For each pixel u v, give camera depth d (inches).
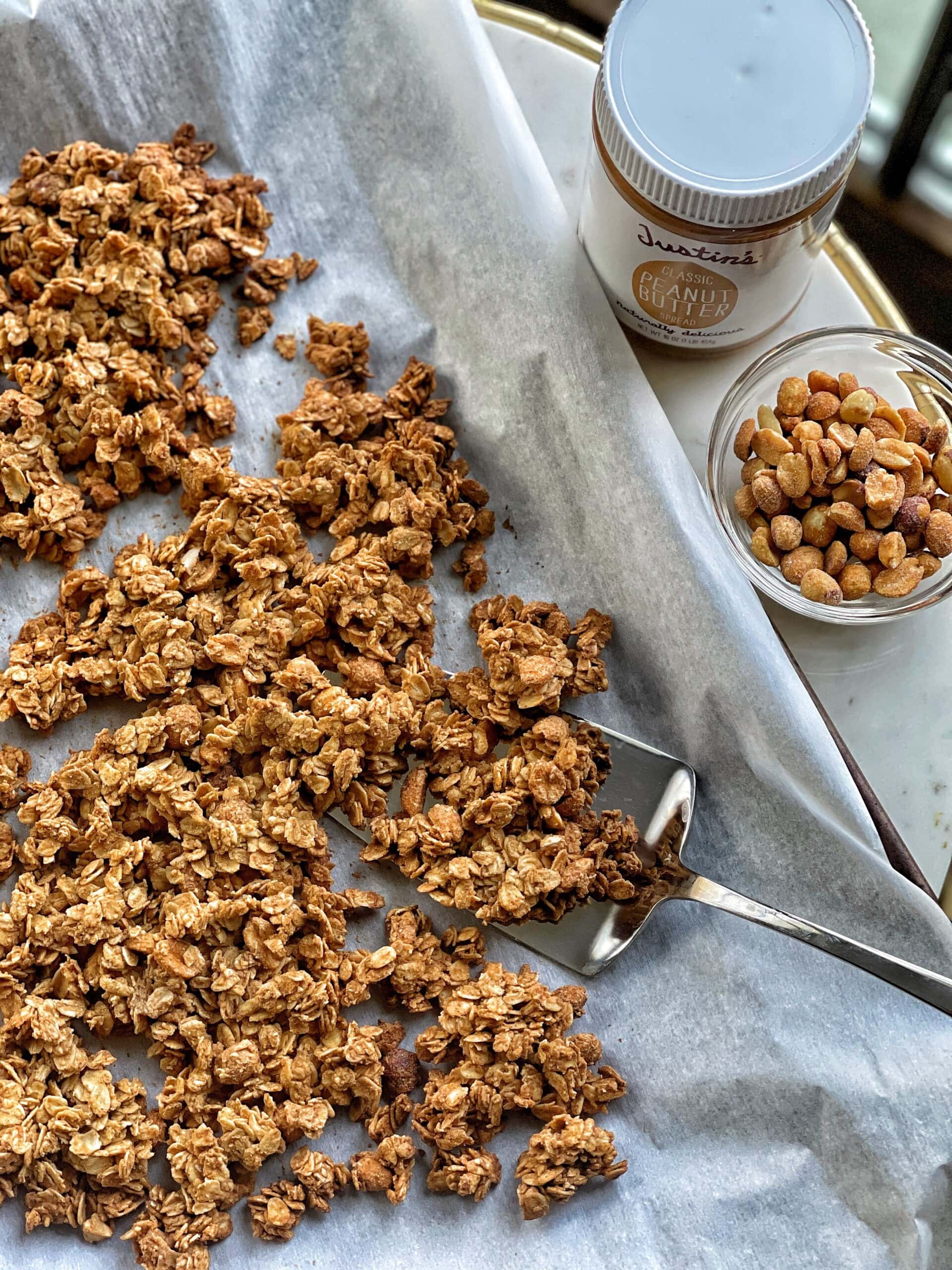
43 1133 16.6
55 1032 16.8
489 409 18.7
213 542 18.2
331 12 19.1
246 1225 17.0
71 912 17.1
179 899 17.0
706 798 17.9
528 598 18.5
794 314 19.1
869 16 23.8
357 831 17.6
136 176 19.2
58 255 18.9
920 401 18.6
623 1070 17.2
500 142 18.3
